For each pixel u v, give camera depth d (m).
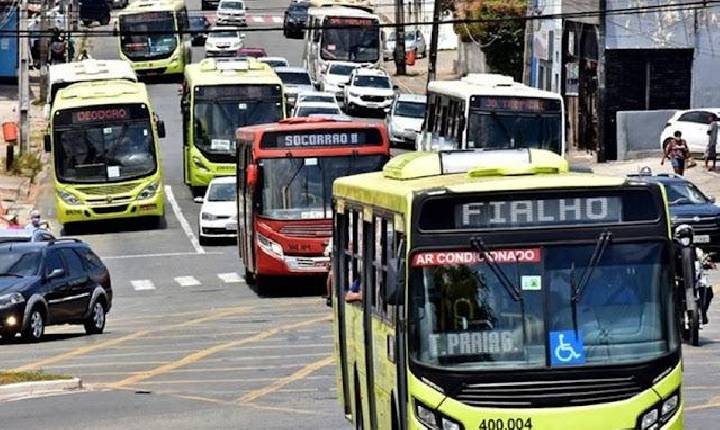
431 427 37.22
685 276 73.12
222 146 148.12
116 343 82.00
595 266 37.78
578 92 181.00
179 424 54.25
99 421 55.59
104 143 138.12
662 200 38.09
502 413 36.94
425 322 37.62
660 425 37.22
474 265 37.78
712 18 170.38
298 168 99.19
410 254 37.88
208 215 131.12
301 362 70.88
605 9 166.25
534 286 37.66
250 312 93.94
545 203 37.97
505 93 125.50
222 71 150.50
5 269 84.00
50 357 76.25
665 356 37.41
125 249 130.12
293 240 99.19
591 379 37.16
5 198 157.12
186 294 106.38
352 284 47.44
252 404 58.72
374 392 43.81
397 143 187.38
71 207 137.00
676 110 169.38
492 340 37.47
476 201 37.97
